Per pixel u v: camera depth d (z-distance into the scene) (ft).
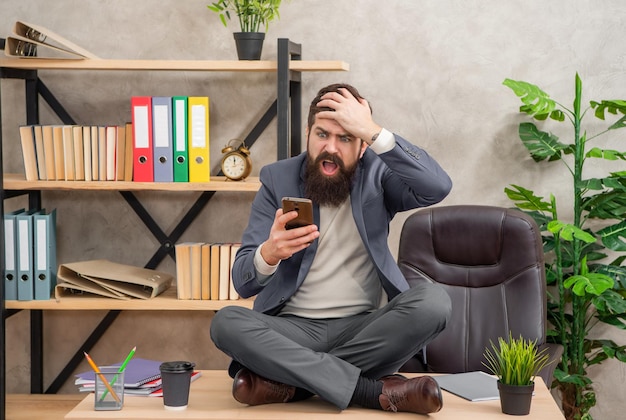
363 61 11.64
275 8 10.85
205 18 11.71
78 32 11.79
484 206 10.08
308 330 8.26
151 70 11.62
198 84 11.84
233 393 7.53
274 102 11.76
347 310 8.41
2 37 11.79
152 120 10.75
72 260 12.08
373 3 11.59
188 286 10.79
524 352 7.45
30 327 12.05
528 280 9.70
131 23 11.76
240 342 7.57
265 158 11.87
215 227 11.98
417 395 7.18
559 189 11.64
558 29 11.48
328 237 8.50
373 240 8.44
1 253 10.50
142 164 10.78
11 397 11.80
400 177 8.02
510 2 11.48
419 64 11.62
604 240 10.91
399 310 7.64
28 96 11.71
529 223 9.80
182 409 7.43
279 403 7.70
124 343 12.15
